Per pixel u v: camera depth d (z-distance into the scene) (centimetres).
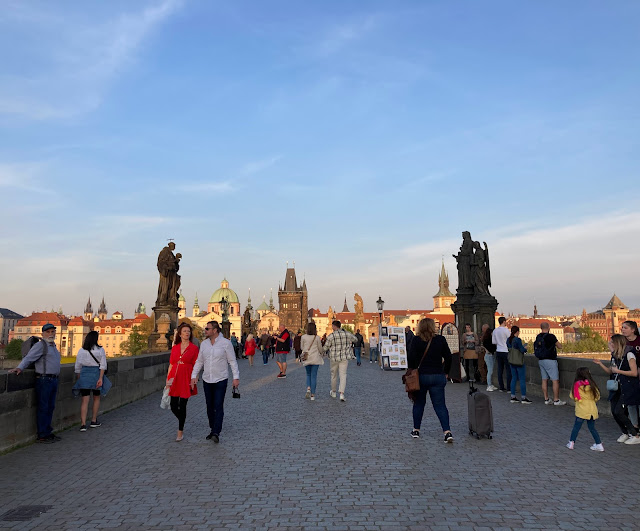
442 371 1030
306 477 770
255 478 768
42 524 593
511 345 1564
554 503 656
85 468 837
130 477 781
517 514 618
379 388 2006
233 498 678
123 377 1608
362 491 703
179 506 650
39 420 1048
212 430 1038
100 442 1041
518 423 1211
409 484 735
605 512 624
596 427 1160
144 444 1017
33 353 1048
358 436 1066
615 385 1014
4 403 958
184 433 1127
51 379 1066
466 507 642
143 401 1705
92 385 1177
